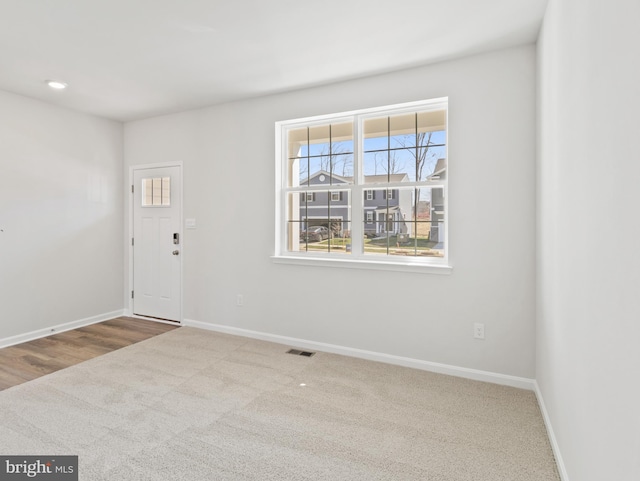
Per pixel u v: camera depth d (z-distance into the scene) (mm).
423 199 3152
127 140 4582
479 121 2777
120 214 4621
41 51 2715
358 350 3291
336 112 3326
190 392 2605
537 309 2568
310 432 2129
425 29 2424
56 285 3951
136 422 2213
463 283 2865
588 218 1387
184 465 1832
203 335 3887
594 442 1301
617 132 1096
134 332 3982
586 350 1406
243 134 3801
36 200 3760
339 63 2924
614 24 1118
